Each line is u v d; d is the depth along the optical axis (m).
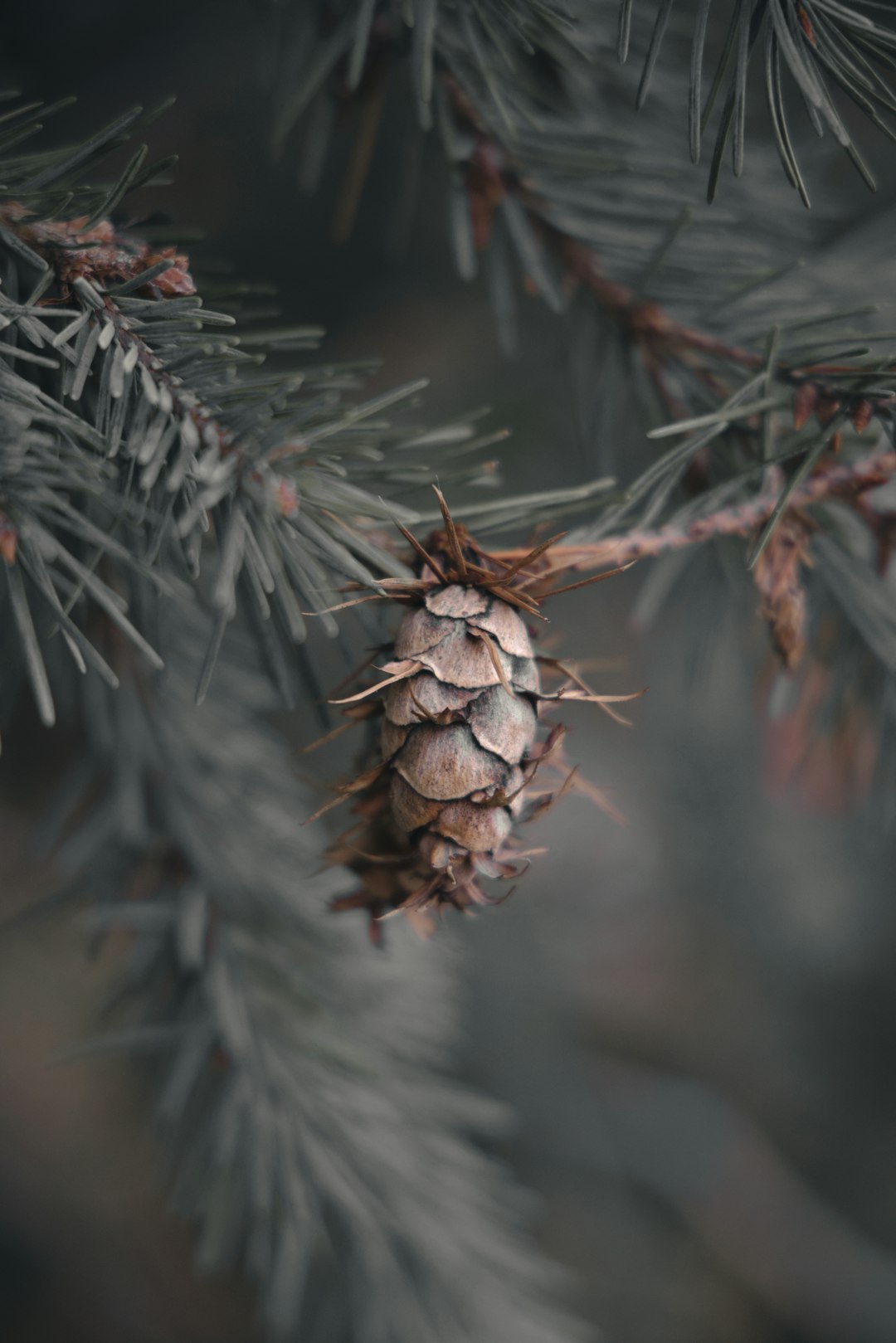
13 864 0.90
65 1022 1.06
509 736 0.52
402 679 0.52
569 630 1.26
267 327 0.97
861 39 0.53
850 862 1.42
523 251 0.59
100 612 0.59
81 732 0.63
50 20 0.81
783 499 0.53
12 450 0.50
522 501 0.54
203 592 0.61
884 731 0.61
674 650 1.26
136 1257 1.20
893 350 0.57
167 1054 0.63
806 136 0.66
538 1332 0.65
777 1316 1.55
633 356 0.60
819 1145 1.75
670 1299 1.46
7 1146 1.15
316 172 0.63
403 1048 0.65
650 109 0.62
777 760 0.67
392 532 0.54
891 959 1.58
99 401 0.52
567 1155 1.43
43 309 0.51
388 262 0.99
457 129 0.59
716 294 0.59
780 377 0.56
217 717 0.65
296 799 0.66
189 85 0.89
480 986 1.29
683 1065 1.65
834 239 0.64
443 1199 0.65
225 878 0.63
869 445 0.57
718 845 1.39
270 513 0.51
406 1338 0.64
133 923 0.62
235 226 0.96
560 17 0.57
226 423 0.52
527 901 1.40
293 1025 0.62
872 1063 1.70
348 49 0.60
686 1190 1.58
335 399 0.52
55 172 0.53
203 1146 0.62
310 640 0.82
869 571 0.58
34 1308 1.16
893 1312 1.61
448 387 0.97
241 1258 1.10
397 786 0.52
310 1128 0.62
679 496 0.59
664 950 1.55
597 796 0.54
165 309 0.52
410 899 0.52
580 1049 1.51
